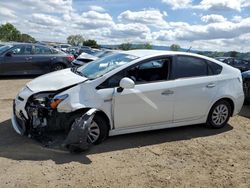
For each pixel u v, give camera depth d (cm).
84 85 530
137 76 566
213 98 644
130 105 554
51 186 410
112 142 567
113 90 540
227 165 505
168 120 602
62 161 481
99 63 616
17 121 570
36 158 485
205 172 476
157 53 598
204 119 649
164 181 441
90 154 512
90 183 423
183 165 495
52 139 548
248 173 481
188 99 609
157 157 518
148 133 627
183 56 618
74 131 491
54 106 511
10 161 471
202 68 638
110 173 454
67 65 1467
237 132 671
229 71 676
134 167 477
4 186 403
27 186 406
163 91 580
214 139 619
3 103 824
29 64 1378
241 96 686
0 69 1323
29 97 532
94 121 537
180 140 601
